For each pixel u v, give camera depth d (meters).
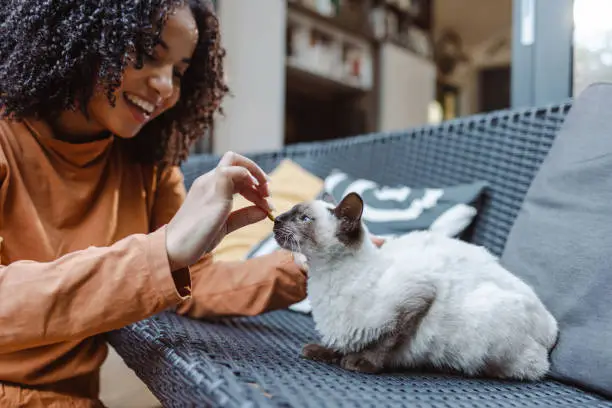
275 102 3.14
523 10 1.42
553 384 0.80
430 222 1.29
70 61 0.93
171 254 0.75
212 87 1.26
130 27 0.91
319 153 1.87
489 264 0.88
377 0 4.12
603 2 1.30
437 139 1.50
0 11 0.97
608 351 0.73
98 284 0.74
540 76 1.38
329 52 3.74
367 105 4.09
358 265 0.86
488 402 0.66
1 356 0.91
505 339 0.80
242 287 1.11
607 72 1.30
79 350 1.02
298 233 0.90
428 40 4.76
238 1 2.89
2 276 0.76
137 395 1.59
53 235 0.99
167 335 0.86
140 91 0.98
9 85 0.95
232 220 0.94
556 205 0.93
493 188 1.30
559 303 0.84
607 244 0.80
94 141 1.06
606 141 0.89
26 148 0.99
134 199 1.16
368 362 0.82
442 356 0.83
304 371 0.75
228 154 0.88
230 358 0.75
